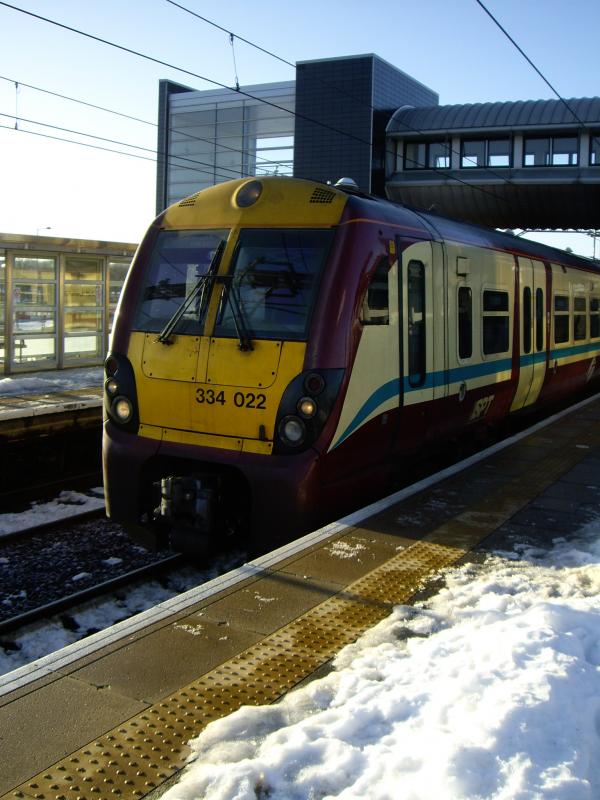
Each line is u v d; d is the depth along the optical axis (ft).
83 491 33.27
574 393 48.16
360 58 97.60
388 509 20.75
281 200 21.54
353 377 20.24
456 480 23.94
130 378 21.76
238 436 20.13
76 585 22.45
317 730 10.30
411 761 9.40
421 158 99.09
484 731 9.82
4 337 46.26
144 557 24.79
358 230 20.74
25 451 33.06
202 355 20.71
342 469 20.42
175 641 13.16
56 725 10.61
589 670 11.82
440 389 25.44
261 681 11.98
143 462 21.30
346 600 14.93
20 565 23.73
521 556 17.42
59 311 49.70
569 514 20.51
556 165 91.20
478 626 13.55
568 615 13.29
